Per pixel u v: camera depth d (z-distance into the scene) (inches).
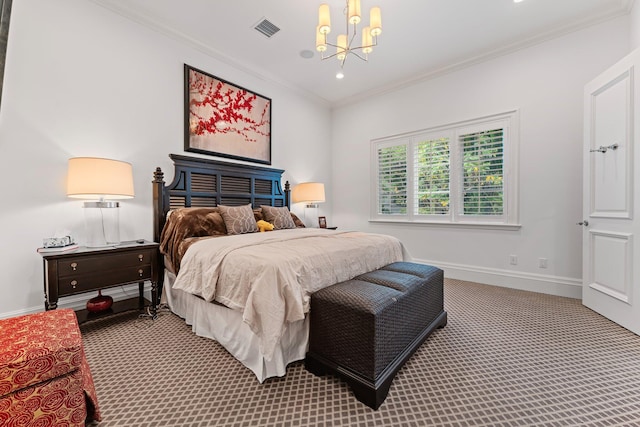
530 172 122.8
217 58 134.0
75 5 92.8
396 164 169.2
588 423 47.3
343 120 195.6
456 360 67.4
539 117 120.1
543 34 116.3
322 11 81.8
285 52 133.3
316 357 61.8
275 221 136.4
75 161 83.2
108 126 100.7
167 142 117.3
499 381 59.2
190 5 101.7
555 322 89.3
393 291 63.5
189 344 75.6
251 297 58.8
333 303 58.9
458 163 143.5
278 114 165.8
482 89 135.3
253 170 149.6
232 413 50.0
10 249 81.7
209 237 97.0
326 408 51.5
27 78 83.8
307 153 184.4
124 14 103.6
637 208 80.7
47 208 87.7
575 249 113.0
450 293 119.8
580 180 111.7
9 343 40.7
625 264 84.5
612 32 104.7
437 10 103.7
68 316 51.8
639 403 52.1
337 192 200.1
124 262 88.0
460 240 144.0
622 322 85.2
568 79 113.5
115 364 65.7
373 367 52.3
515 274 127.2
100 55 98.5
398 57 136.2
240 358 65.6
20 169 83.0
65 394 41.1
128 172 92.4
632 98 82.4
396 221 167.5
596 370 62.9
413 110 160.7
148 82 111.3
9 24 80.3
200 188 127.1
